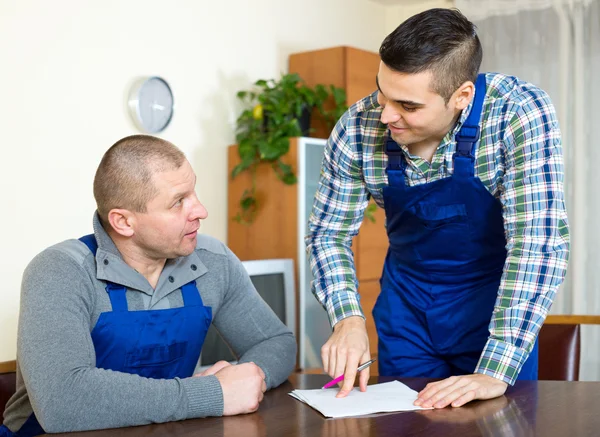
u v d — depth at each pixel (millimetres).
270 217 3594
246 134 3789
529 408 1279
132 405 1270
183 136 3547
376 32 4895
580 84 4137
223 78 3758
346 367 1421
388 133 1612
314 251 1741
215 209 3707
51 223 2988
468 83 1373
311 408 1351
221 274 1680
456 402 1301
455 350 1759
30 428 1499
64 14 3014
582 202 4133
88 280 1466
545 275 1403
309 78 4047
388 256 1918
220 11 3736
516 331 1392
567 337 1920
